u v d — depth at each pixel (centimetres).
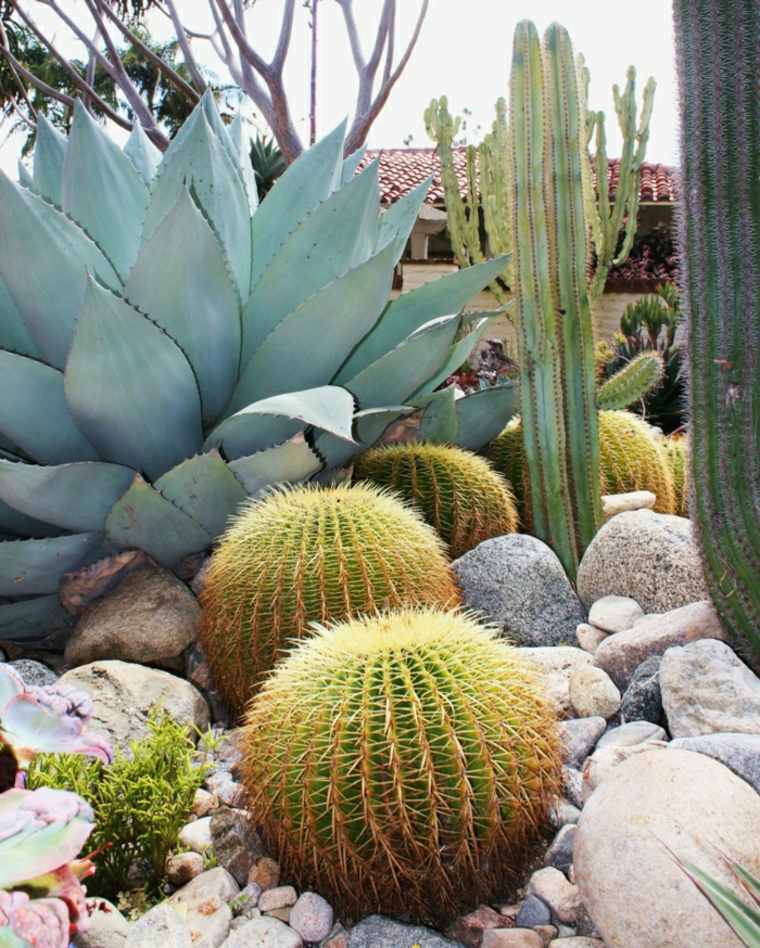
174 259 330
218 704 290
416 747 184
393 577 263
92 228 377
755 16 236
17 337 377
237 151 448
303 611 258
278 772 193
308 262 373
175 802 212
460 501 352
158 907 182
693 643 252
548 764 200
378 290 351
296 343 361
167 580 326
